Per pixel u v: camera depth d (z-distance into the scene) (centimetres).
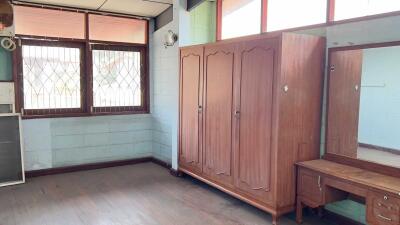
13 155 440
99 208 363
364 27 299
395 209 245
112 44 523
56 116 484
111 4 475
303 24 355
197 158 437
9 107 445
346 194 318
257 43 335
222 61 384
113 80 532
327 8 329
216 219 338
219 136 394
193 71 437
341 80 324
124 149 547
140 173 500
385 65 286
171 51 499
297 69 322
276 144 318
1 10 428
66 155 497
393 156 282
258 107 337
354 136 313
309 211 358
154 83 561
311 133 340
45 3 459
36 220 330
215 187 409
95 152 521
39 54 468
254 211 359
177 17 465
